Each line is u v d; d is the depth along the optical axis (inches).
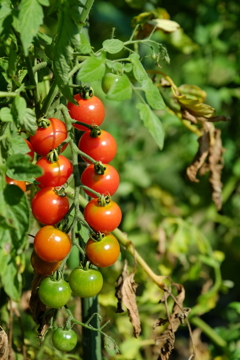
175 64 71.9
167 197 70.3
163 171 73.2
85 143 35.0
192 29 68.4
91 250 33.6
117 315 51.6
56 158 33.7
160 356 37.9
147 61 68.1
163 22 44.0
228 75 68.1
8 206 31.2
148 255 66.4
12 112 32.3
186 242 54.7
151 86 34.7
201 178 71.6
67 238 33.2
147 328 55.7
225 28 68.2
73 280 33.6
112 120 73.9
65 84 32.8
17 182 33.8
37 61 37.6
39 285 34.9
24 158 30.9
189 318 51.9
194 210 71.7
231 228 74.1
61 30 32.2
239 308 47.5
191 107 40.1
